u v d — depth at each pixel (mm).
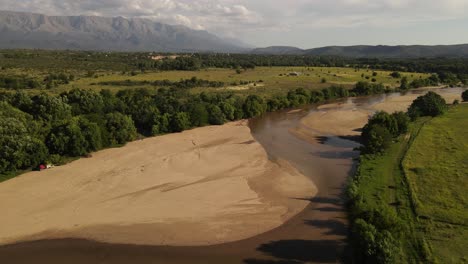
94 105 97625
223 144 81562
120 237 42438
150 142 81562
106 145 76188
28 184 56188
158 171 62906
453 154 65188
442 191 49438
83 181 57875
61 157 66625
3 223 44844
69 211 48094
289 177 60812
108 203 50438
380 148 68625
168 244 41094
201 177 60562
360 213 40250
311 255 38562
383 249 32562
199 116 98188
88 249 40312
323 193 54250
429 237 38500
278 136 90625
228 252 39531
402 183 53344
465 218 41688
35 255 39312
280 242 41219
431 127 88000
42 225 44719
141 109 92625
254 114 116250
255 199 52125
